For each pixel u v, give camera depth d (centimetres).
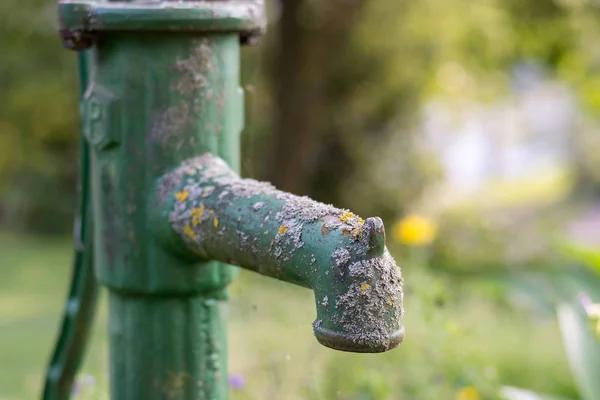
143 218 128
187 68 126
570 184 1279
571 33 698
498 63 771
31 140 900
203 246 118
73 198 920
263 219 108
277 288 355
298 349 275
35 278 693
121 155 128
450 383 250
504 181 1370
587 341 221
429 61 753
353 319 93
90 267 150
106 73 128
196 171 125
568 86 862
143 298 132
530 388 326
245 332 297
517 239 720
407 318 287
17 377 417
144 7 122
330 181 805
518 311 415
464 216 816
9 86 876
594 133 1252
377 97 773
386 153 815
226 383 140
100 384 246
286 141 737
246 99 167
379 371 260
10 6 836
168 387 134
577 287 264
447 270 584
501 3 706
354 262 93
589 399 212
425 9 718
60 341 158
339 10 704
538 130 1318
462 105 833
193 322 134
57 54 871
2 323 544
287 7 707
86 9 124
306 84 727
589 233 938
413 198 826
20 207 917
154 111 126
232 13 127
